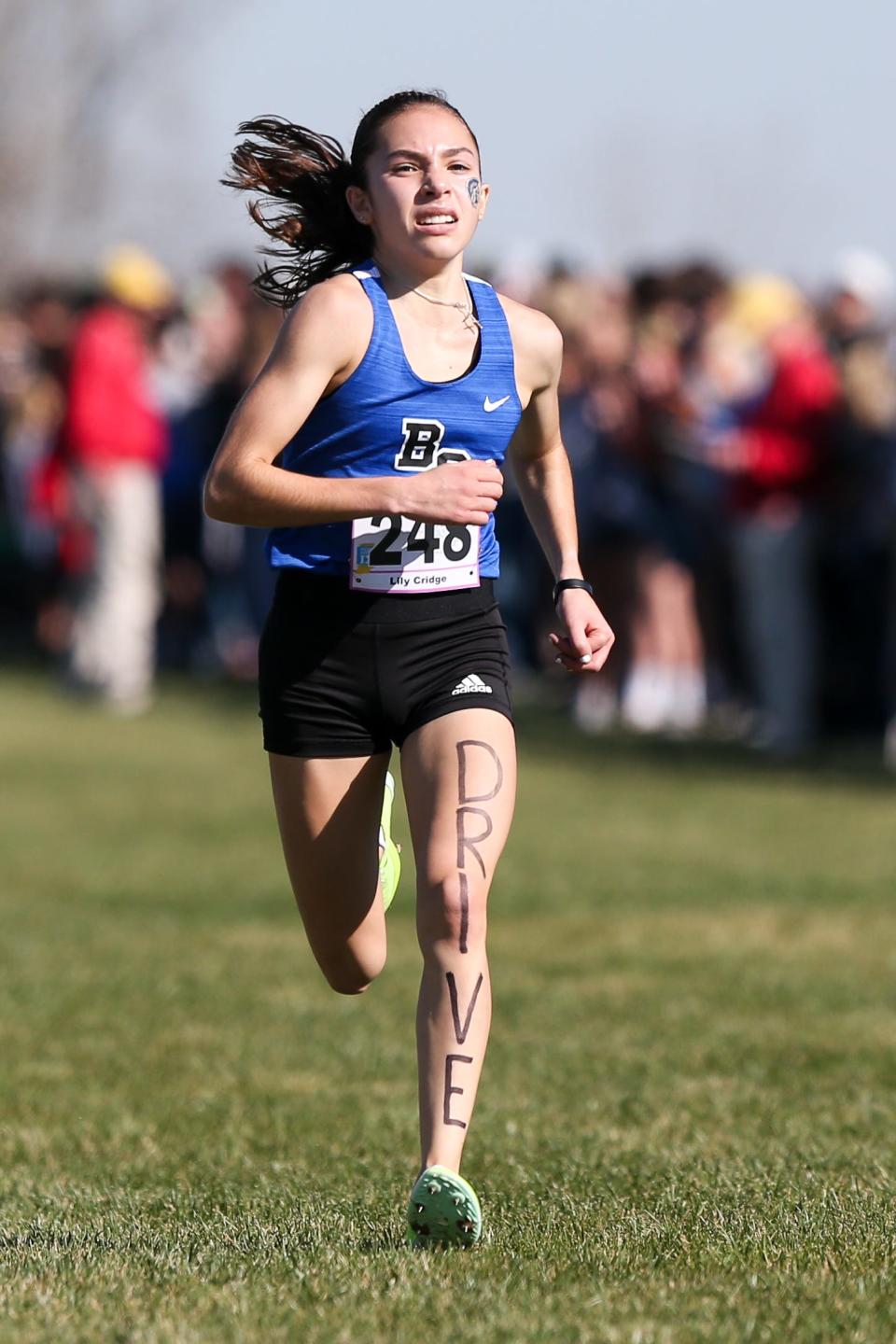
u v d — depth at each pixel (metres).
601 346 50.41
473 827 14.94
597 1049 22.88
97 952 28.55
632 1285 12.98
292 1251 14.22
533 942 29.16
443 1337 11.69
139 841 37.91
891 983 26.31
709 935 29.41
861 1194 16.27
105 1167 18.08
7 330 69.31
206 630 64.81
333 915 16.19
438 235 15.13
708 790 43.00
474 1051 14.60
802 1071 21.72
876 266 45.22
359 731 15.63
